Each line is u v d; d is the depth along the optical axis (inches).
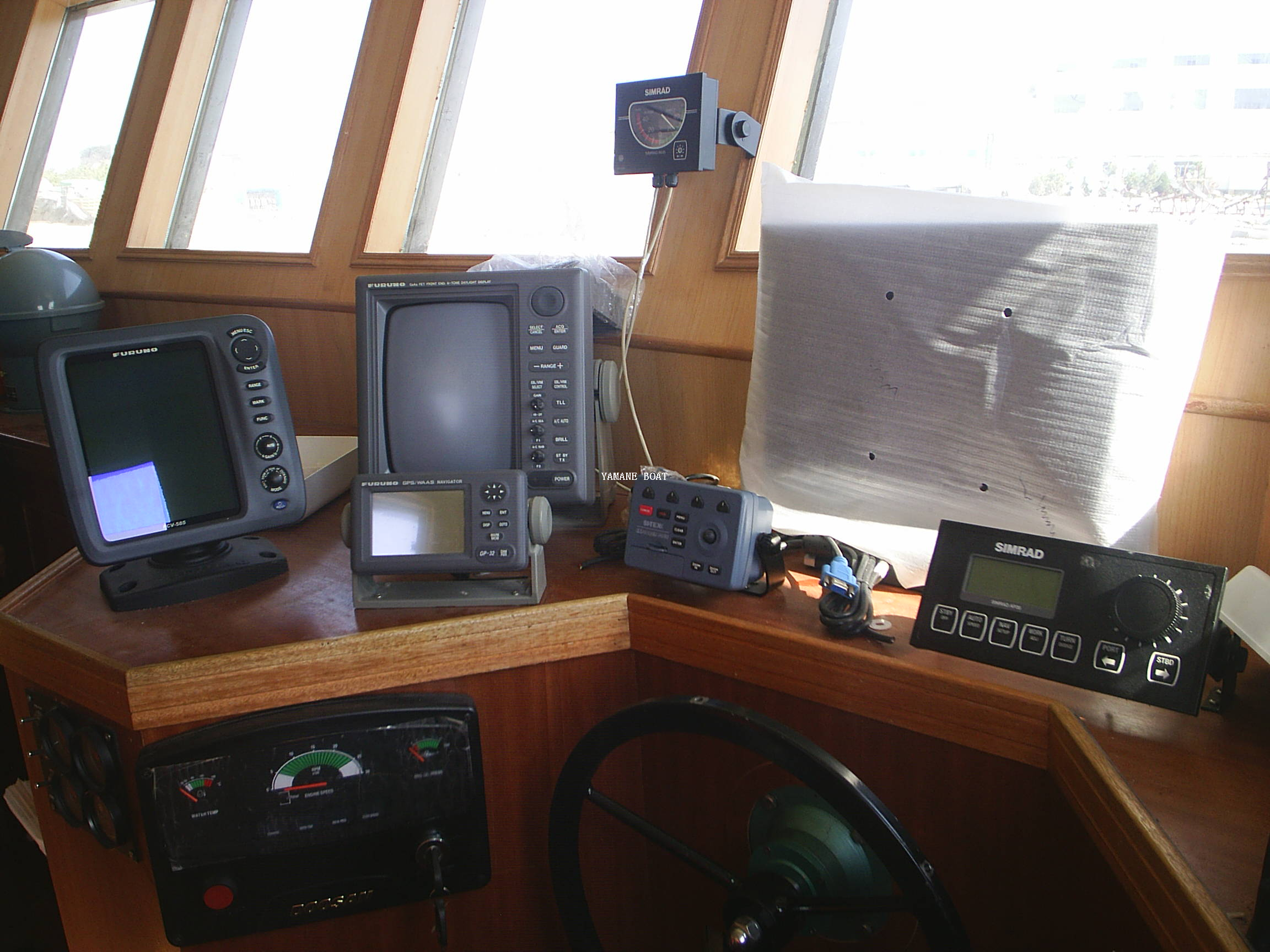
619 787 52.1
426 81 90.6
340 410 92.8
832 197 44.8
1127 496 39.6
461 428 55.7
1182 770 33.1
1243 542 45.6
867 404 45.7
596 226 80.5
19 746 98.1
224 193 111.7
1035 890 39.5
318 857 46.2
